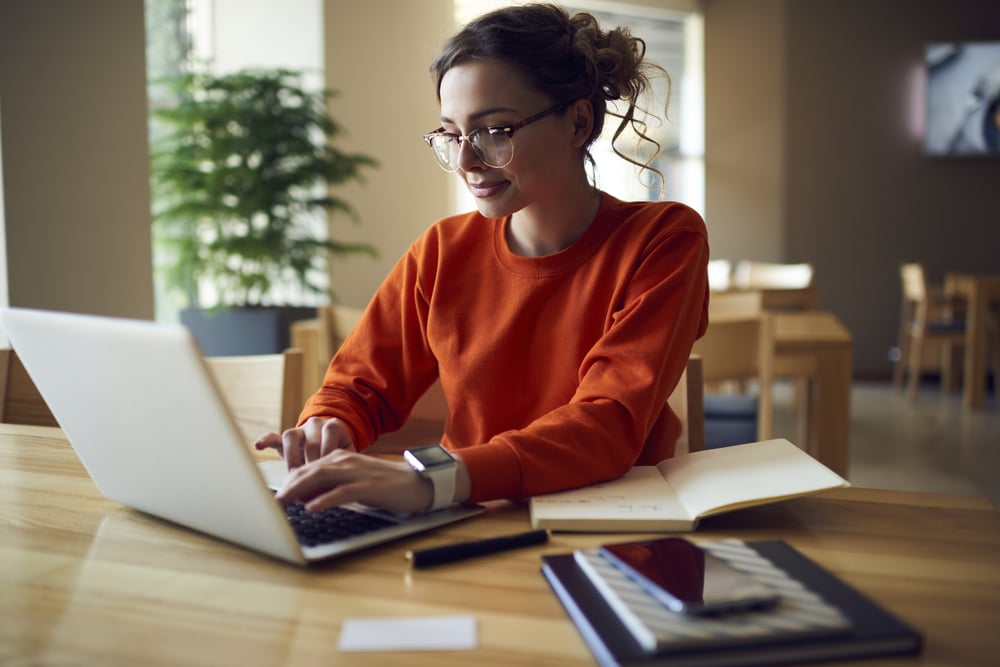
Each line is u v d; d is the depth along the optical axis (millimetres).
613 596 583
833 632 530
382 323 1268
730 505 785
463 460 842
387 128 5125
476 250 1218
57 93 3303
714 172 6762
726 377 2416
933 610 606
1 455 1087
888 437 4449
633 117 1180
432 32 5219
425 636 565
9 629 580
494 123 1032
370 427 1188
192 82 4035
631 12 6461
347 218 5039
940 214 6535
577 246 1144
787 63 6586
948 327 5496
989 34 6344
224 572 686
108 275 3539
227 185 3988
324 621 592
